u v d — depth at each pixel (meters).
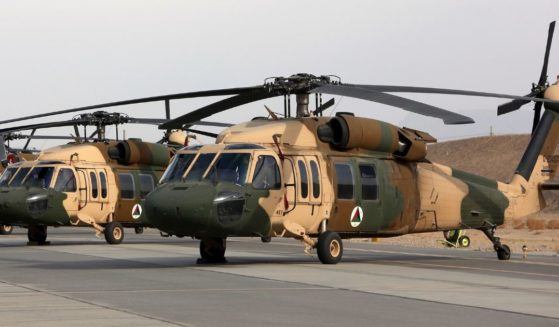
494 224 48.19
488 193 47.88
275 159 39.62
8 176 58.53
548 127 50.59
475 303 25.92
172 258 45.22
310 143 41.16
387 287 30.38
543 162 50.50
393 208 43.69
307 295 27.80
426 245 67.25
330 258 40.84
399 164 44.44
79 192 59.19
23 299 26.27
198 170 38.59
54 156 59.75
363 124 42.31
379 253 51.97
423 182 45.50
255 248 56.69
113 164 61.75
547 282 32.91
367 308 24.72
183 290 29.06
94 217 60.38
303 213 40.38
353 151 42.47
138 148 62.28
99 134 63.06
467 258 47.94
